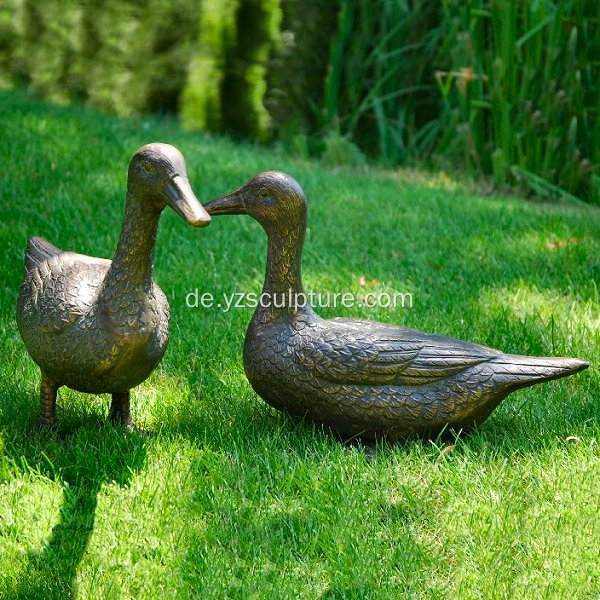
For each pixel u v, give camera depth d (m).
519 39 10.98
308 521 4.52
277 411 5.58
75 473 4.81
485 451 5.11
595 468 4.98
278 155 12.14
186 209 4.35
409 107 12.62
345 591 4.11
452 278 7.78
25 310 4.88
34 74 12.95
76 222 8.19
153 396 5.79
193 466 4.89
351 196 9.86
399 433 5.13
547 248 8.55
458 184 11.30
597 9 10.55
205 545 4.35
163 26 12.80
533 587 4.14
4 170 9.09
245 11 12.75
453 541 4.43
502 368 5.04
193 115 12.98
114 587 4.08
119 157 9.91
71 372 4.81
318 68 13.09
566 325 6.82
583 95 10.73
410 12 12.41
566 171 10.84
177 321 6.68
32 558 4.24
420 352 5.07
